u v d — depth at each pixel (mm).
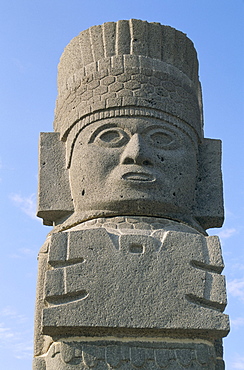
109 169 6215
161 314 5527
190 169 6457
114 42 6719
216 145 6922
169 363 5457
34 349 5941
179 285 5652
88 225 6062
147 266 5676
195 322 5543
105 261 5656
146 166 6219
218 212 6590
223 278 5754
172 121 6465
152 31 6805
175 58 6855
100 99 6414
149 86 6488
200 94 7512
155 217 6191
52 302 5535
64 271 5609
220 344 6156
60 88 7031
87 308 5480
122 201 6098
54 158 6699
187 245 5824
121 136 6305
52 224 6672
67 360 5379
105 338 5500
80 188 6301
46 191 6531
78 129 6465
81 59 6805
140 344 5504
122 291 5566
